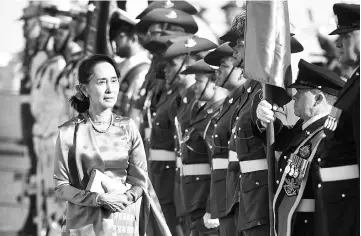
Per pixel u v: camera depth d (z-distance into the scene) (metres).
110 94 14.35
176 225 20.97
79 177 14.26
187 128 19.56
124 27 24.41
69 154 14.27
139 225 14.52
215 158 17.89
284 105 16.55
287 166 14.82
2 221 25.22
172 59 20.47
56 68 25.11
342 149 14.16
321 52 19.39
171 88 20.91
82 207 14.21
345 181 14.15
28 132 25.34
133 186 14.38
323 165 14.29
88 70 14.34
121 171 14.34
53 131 25.11
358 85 13.77
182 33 21.50
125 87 23.41
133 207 14.40
